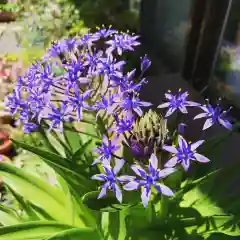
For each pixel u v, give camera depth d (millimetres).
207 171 213
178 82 408
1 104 351
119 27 496
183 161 160
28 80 197
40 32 510
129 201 188
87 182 202
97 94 188
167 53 435
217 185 214
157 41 450
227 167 212
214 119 178
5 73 432
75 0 517
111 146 171
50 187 227
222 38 348
